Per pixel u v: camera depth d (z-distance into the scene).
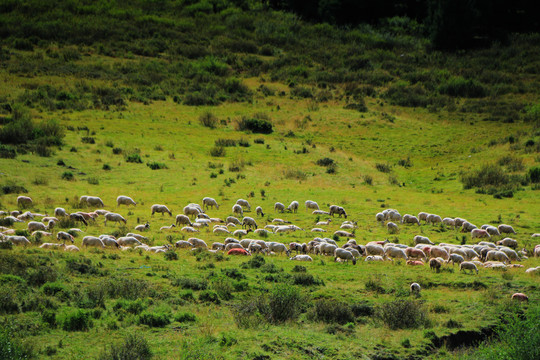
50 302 55.00
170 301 60.62
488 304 64.31
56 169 171.62
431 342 53.19
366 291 69.31
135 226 113.88
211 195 159.00
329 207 149.25
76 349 45.16
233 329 52.25
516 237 119.00
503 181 188.50
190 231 108.75
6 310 52.06
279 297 59.31
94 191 152.88
